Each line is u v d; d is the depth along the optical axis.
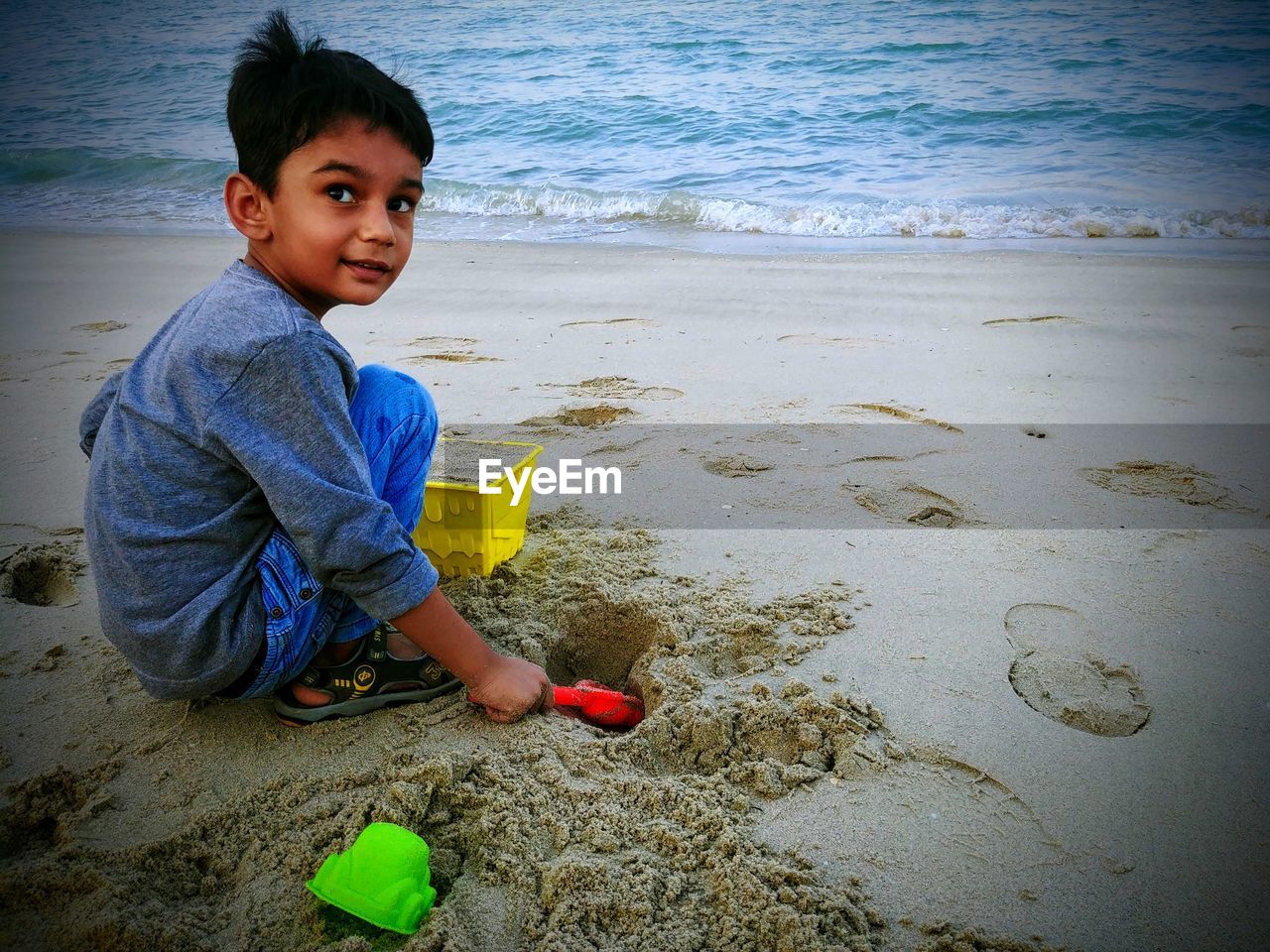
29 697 1.01
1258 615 1.18
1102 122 5.66
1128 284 2.96
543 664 1.09
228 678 0.86
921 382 2.05
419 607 0.87
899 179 4.80
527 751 0.93
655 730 0.96
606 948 0.74
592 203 4.57
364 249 0.81
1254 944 0.75
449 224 4.40
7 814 0.85
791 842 0.85
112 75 9.96
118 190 5.39
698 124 6.19
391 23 11.30
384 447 0.91
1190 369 2.14
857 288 2.95
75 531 1.38
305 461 0.78
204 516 0.81
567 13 11.21
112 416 0.83
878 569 1.28
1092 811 0.88
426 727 0.96
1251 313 2.61
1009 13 9.10
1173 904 0.79
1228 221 3.88
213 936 0.75
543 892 0.79
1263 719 1.00
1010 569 1.28
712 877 0.81
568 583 1.22
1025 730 0.98
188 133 7.22
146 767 0.91
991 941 0.75
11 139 6.90
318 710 0.96
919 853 0.84
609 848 0.83
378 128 0.78
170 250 3.81
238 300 0.78
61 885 0.77
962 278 3.07
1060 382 2.05
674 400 1.94
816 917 0.76
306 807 0.86
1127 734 0.98
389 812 0.84
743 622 1.13
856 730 0.97
